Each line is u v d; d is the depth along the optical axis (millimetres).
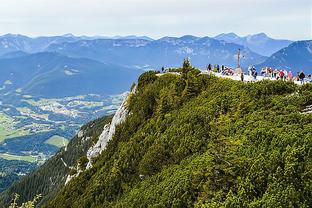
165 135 56969
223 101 52219
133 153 63719
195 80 68000
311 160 30594
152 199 44062
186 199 38469
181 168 45844
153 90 77938
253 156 35281
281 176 31094
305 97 42500
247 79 70812
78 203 70438
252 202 30656
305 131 33875
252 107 46094
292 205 28734
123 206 50781
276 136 35375
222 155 37344
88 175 80062
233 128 42969
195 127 51656
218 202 33406
